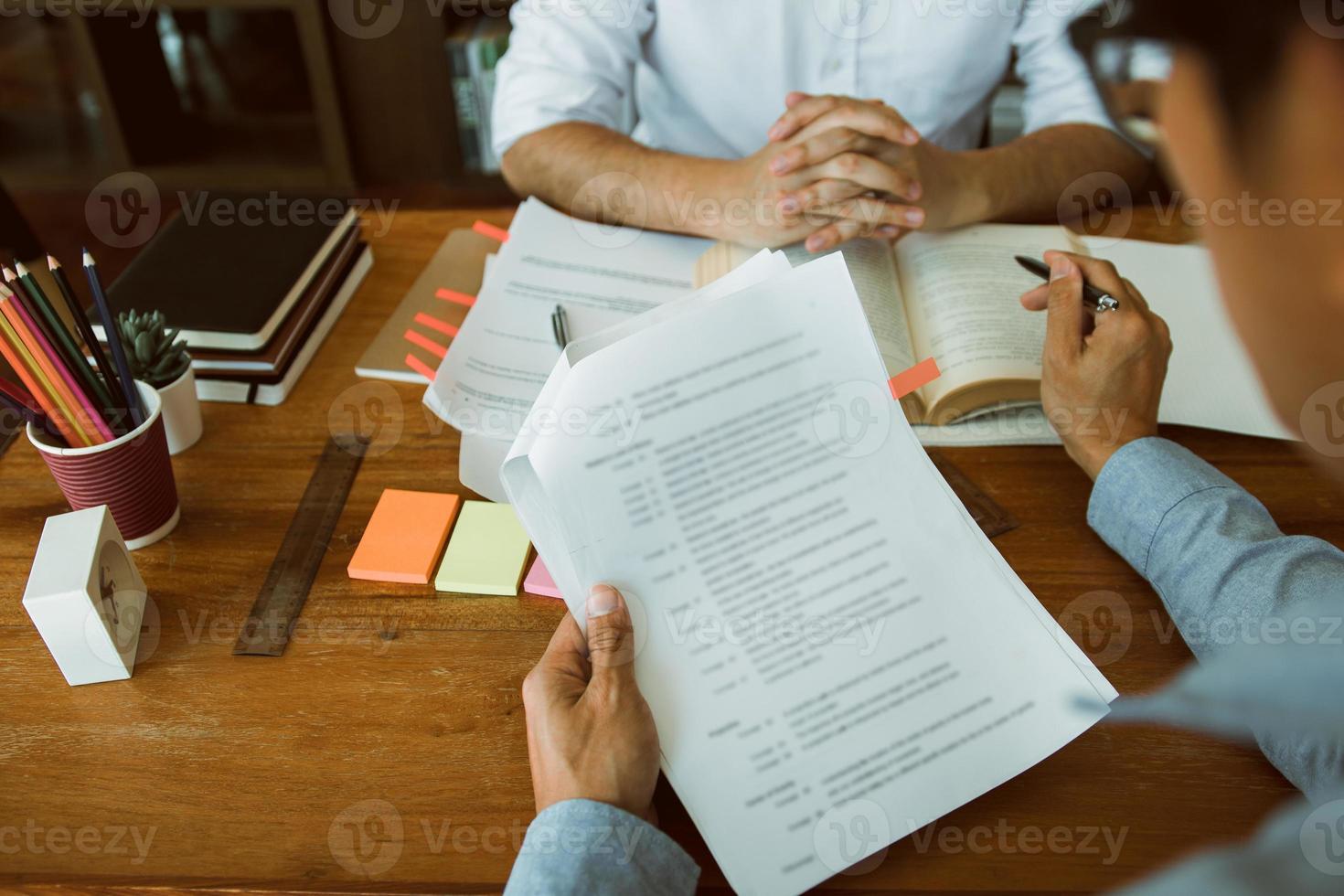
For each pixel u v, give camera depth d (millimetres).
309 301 908
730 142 1366
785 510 546
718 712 521
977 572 562
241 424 833
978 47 1266
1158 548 655
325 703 620
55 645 605
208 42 2830
